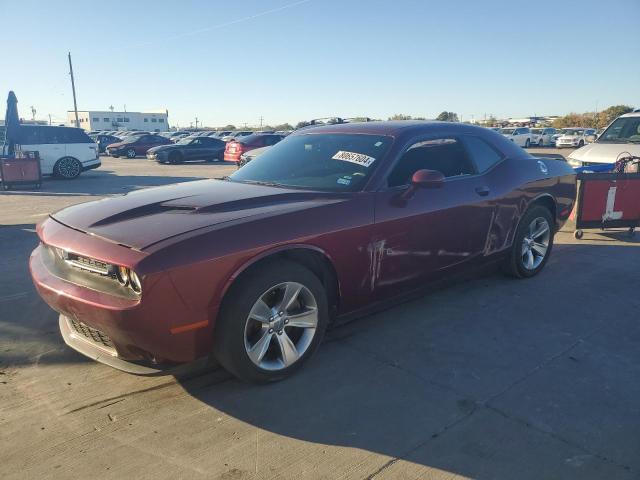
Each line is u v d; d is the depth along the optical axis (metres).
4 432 2.65
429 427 2.70
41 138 15.57
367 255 3.46
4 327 3.98
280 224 3.01
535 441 2.58
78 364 3.40
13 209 9.84
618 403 2.92
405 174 3.83
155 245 2.63
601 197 6.69
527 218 4.82
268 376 3.06
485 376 3.22
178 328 2.66
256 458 2.46
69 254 2.86
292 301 3.09
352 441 2.59
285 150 4.38
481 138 4.60
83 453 2.49
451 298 4.56
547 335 3.82
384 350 3.57
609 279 5.13
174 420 2.77
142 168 21.05
